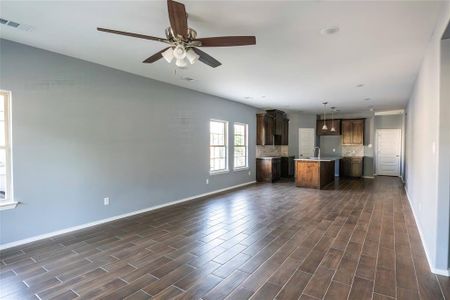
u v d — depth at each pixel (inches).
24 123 128.3
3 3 89.0
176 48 95.2
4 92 123.2
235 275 97.5
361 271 99.8
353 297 83.4
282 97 257.9
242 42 93.6
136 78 179.5
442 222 97.5
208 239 133.3
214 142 262.7
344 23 102.3
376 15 95.7
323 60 146.6
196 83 202.5
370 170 369.4
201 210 189.9
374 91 227.1
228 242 129.3
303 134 386.9
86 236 137.9
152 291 87.1
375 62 149.3
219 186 263.0
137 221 163.9
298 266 104.2
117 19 101.1
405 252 116.6
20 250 120.0
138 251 119.0
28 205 129.9
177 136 213.2
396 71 166.2
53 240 132.1
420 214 143.6
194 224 157.5
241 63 152.3
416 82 180.4
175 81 196.9
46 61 134.9
